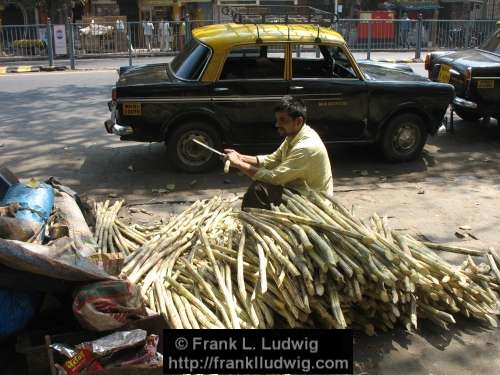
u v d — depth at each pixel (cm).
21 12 2423
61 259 321
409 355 363
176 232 451
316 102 696
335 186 672
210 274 382
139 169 725
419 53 1911
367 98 707
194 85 669
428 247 434
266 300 354
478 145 849
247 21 729
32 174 706
